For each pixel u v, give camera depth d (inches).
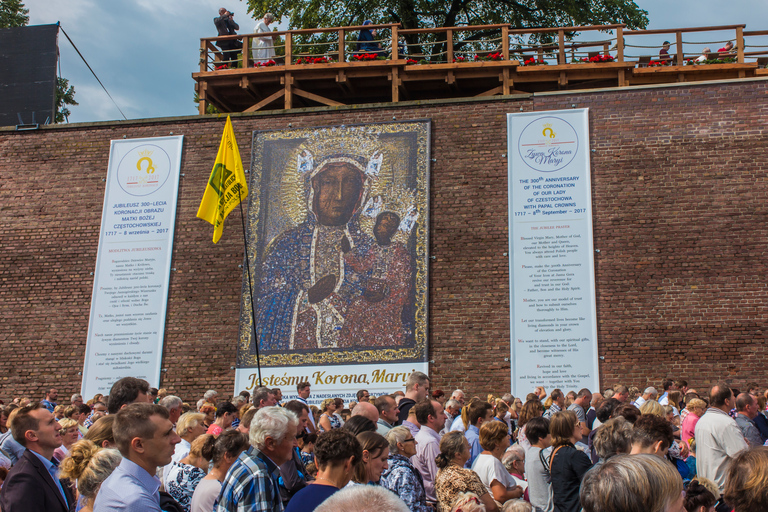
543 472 278.7
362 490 90.9
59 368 685.3
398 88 743.7
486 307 637.9
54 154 741.9
